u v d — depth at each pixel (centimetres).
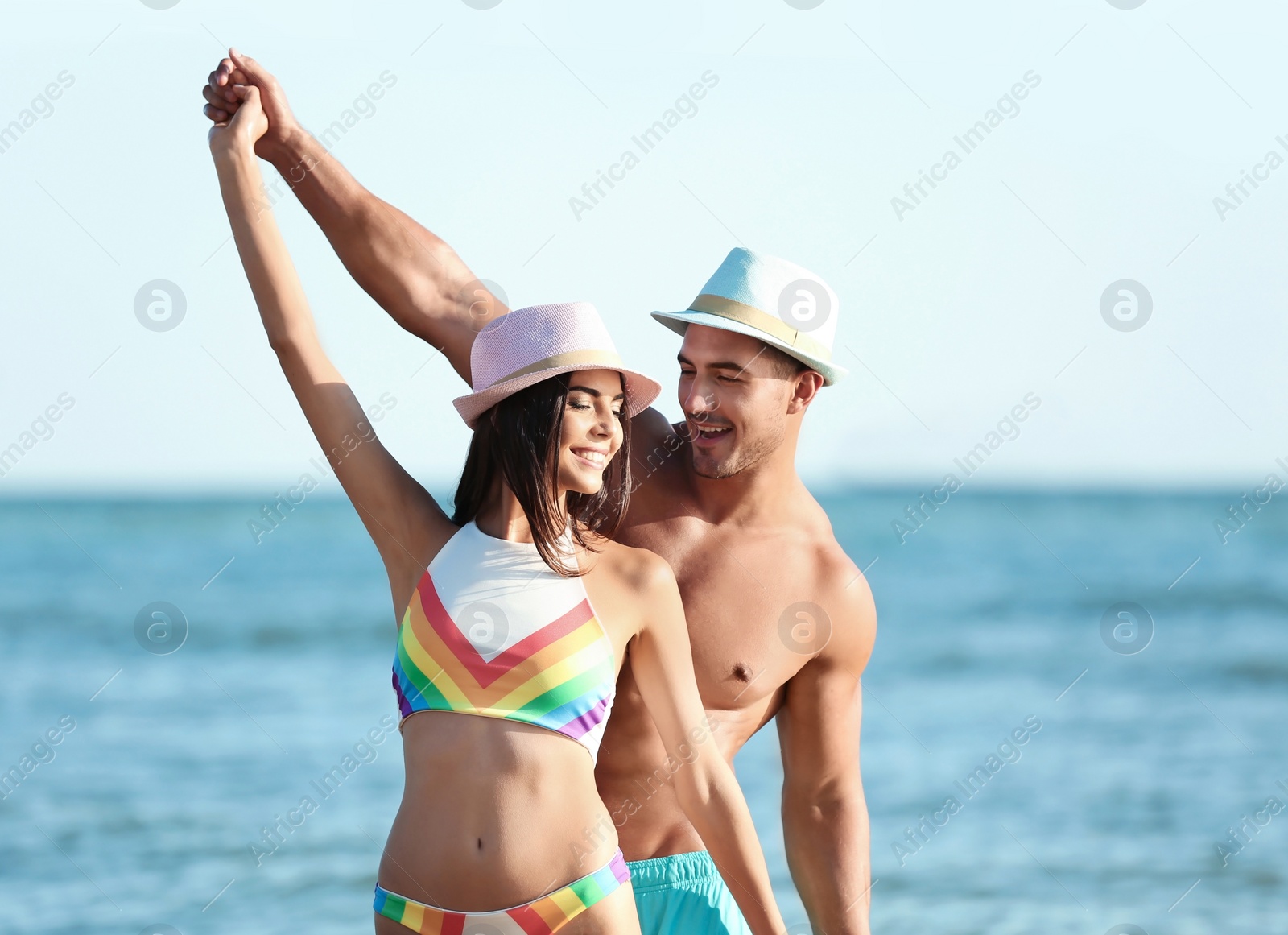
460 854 1081
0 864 4003
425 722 1121
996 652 8275
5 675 7700
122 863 3997
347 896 3694
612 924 1110
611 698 1162
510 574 1143
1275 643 8544
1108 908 3584
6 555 14712
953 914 3547
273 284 1207
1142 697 6900
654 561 1220
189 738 5812
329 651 8312
